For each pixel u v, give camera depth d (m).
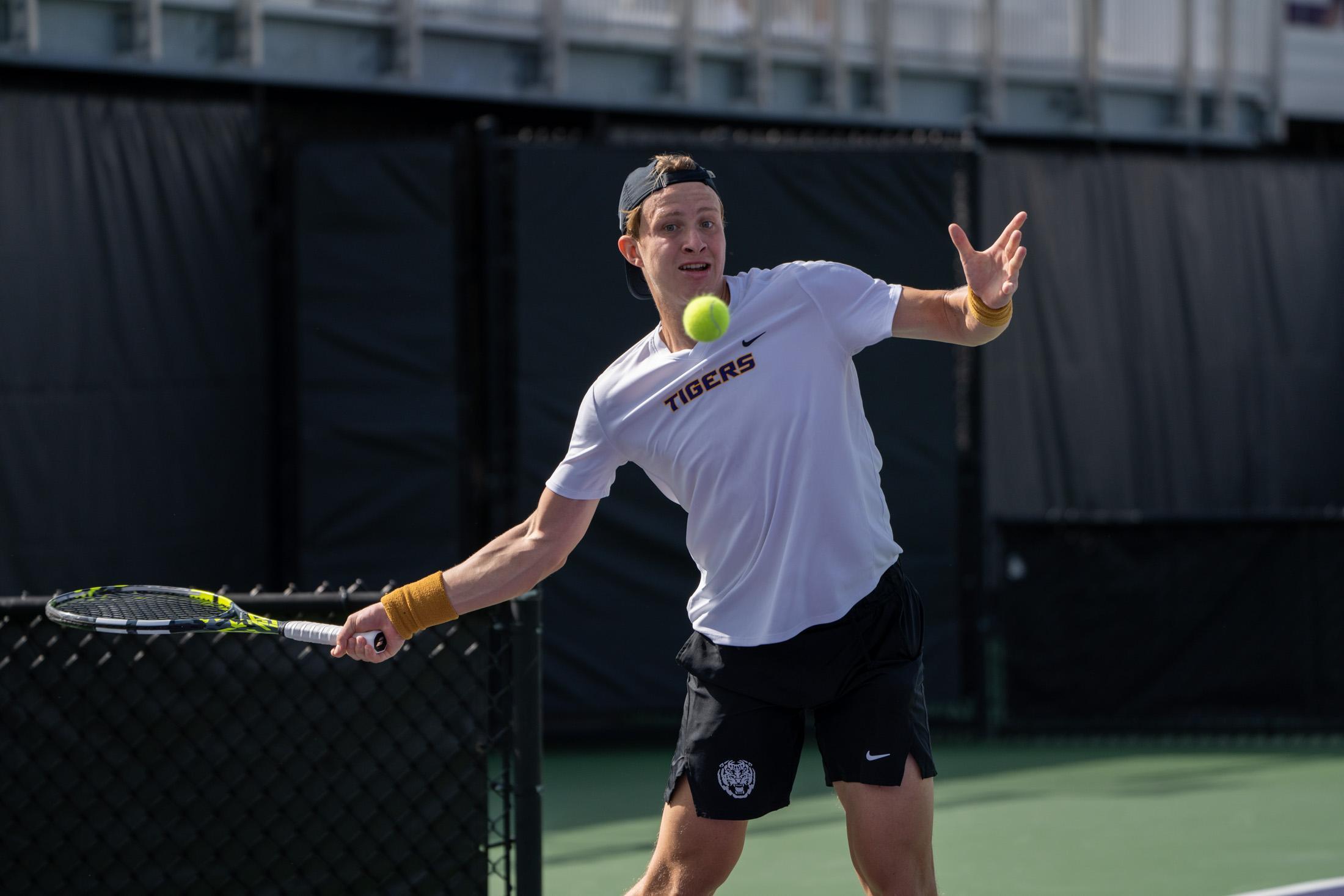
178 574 28.81
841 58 37.00
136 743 12.61
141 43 29.02
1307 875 17.77
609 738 27.98
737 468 9.93
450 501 27.31
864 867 10.08
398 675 12.84
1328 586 25.97
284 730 12.72
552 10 33.50
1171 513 40.50
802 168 26.66
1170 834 20.08
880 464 10.56
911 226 26.84
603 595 26.30
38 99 27.50
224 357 29.34
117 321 28.22
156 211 28.64
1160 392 40.47
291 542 27.92
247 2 30.05
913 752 9.98
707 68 35.75
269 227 29.56
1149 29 41.62
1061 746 26.64
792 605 9.98
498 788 13.05
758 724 10.17
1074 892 17.28
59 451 27.64
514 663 12.94
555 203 26.42
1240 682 26.19
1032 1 39.94
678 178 9.96
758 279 10.14
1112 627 26.59
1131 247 40.28
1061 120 40.56
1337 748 26.05
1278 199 42.03
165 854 12.62
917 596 10.52
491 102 33.84
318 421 26.91
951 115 39.19
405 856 12.82
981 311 9.42
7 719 12.52
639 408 10.13
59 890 12.55
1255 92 43.34
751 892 17.33
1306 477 42.06
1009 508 38.56
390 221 27.03
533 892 12.95
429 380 27.17
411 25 31.88
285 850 12.70
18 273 27.20
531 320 26.36
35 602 12.57
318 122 33.03
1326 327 42.44
